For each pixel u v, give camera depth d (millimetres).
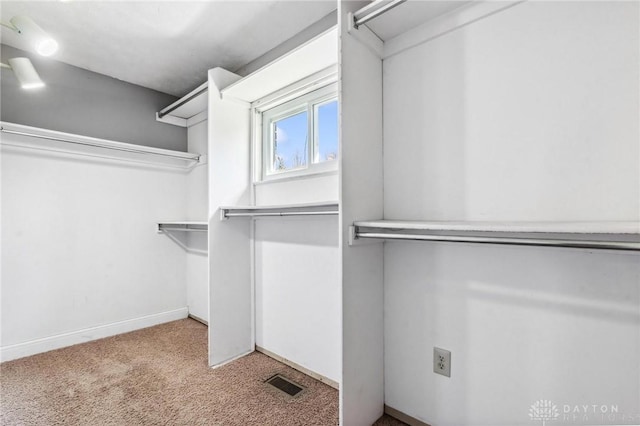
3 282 2078
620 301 981
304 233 1936
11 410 1524
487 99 1233
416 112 1419
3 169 2078
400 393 1463
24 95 2162
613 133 991
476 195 1260
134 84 2678
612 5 991
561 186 1080
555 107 1092
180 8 1714
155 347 2283
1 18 1790
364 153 1375
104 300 2502
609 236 959
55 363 2021
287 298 2033
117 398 1625
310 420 1456
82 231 2404
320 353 1839
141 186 2703
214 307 2008
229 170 2131
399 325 1465
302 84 1900
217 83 2086
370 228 1373
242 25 1867
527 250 1146
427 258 1385
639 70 950
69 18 1789
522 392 1159
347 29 1268
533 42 1133
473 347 1268
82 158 2404
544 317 1113
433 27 1354
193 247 2926
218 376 1861
